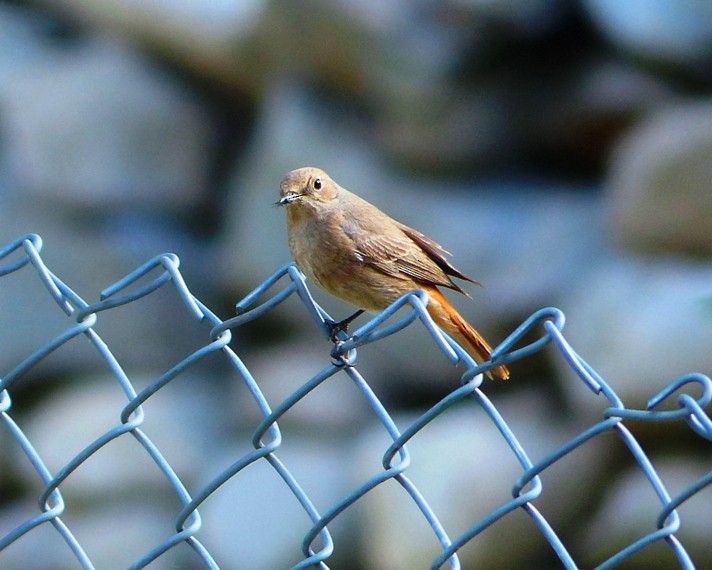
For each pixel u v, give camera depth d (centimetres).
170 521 1199
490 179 1259
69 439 1241
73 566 1173
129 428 467
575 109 1229
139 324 1338
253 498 1161
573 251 1186
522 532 1073
